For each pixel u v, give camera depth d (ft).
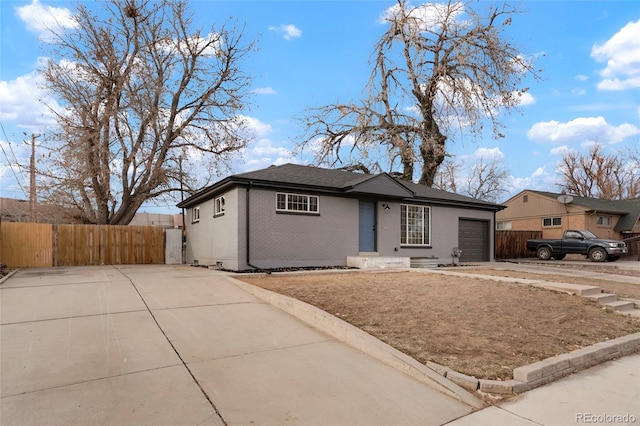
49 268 44.24
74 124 59.11
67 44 57.36
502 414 11.85
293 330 19.16
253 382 13.19
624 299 29.35
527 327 20.13
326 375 14.03
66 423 10.25
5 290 26.40
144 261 54.95
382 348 15.81
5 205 101.09
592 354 16.93
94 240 51.75
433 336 17.93
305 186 42.32
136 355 15.17
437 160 79.66
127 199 64.80
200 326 19.12
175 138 68.08
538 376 14.32
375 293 25.95
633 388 14.30
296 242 42.63
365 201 49.21
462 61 69.56
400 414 11.53
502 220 105.40
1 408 10.94
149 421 10.48
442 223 56.95
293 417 11.02
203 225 51.11
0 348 15.53
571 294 28.48
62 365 14.03
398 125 79.15
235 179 38.45
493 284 30.73
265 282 30.19
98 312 20.94
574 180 149.69
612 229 92.22
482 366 15.06
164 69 65.87
